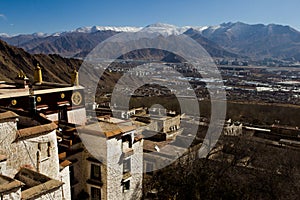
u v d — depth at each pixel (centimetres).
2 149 1429
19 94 2312
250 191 2781
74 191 2092
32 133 1552
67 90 2700
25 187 1449
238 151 3566
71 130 2173
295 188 2828
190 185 2730
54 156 1698
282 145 3806
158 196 2592
